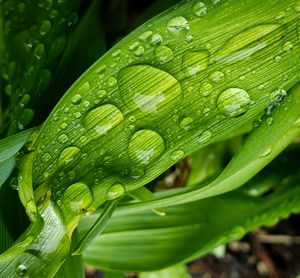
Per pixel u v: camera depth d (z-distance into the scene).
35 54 0.08
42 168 0.08
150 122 0.07
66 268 0.08
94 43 0.09
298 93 0.08
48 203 0.08
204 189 0.08
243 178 0.08
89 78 0.07
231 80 0.07
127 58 0.07
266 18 0.07
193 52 0.07
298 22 0.07
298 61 0.07
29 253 0.08
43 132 0.08
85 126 0.08
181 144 0.08
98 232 0.08
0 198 0.08
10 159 0.08
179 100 0.07
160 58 0.07
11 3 0.09
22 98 0.08
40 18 0.09
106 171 0.08
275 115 0.08
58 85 0.09
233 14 0.07
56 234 0.08
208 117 0.07
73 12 0.09
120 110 0.08
